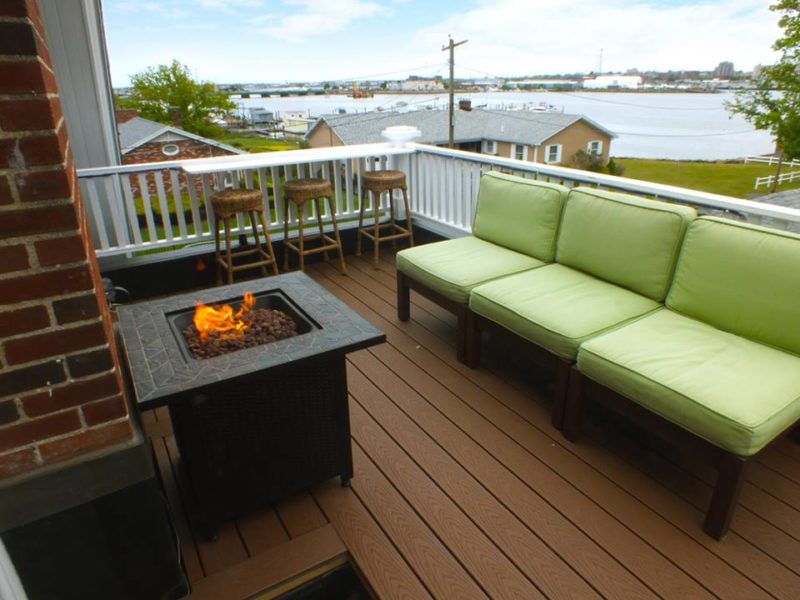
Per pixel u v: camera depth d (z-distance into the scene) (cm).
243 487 179
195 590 162
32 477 128
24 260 114
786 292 192
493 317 252
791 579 161
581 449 220
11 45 103
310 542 177
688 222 229
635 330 215
